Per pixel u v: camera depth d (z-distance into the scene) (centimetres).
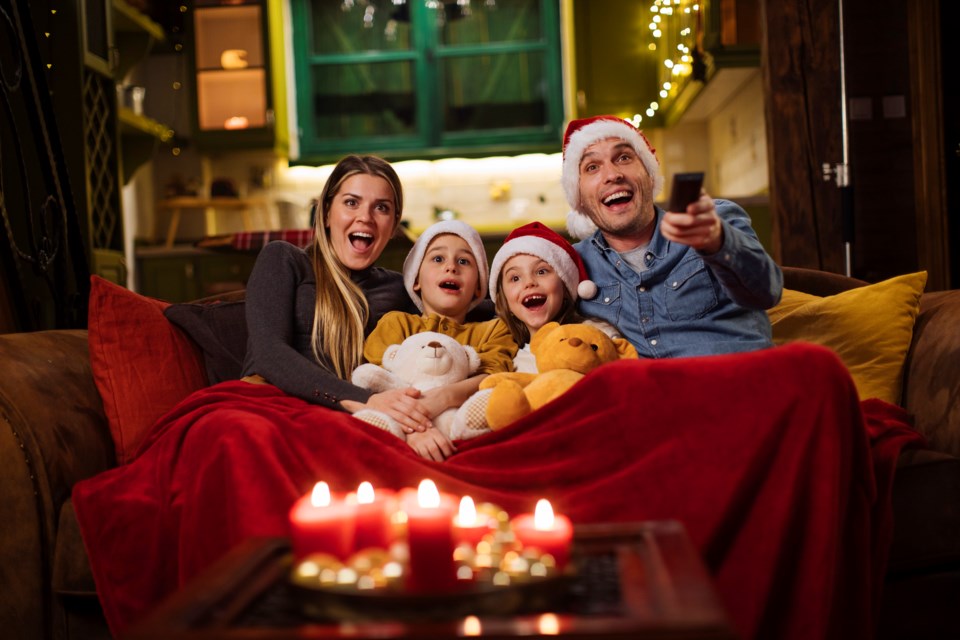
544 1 602
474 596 81
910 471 150
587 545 100
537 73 605
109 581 150
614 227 189
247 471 138
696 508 131
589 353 166
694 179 133
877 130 343
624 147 191
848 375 134
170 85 583
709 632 71
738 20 432
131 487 156
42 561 159
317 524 92
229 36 569
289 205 579
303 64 606
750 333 182
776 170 339
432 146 608
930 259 337
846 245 335
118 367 187
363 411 161
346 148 607
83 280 277
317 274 200
